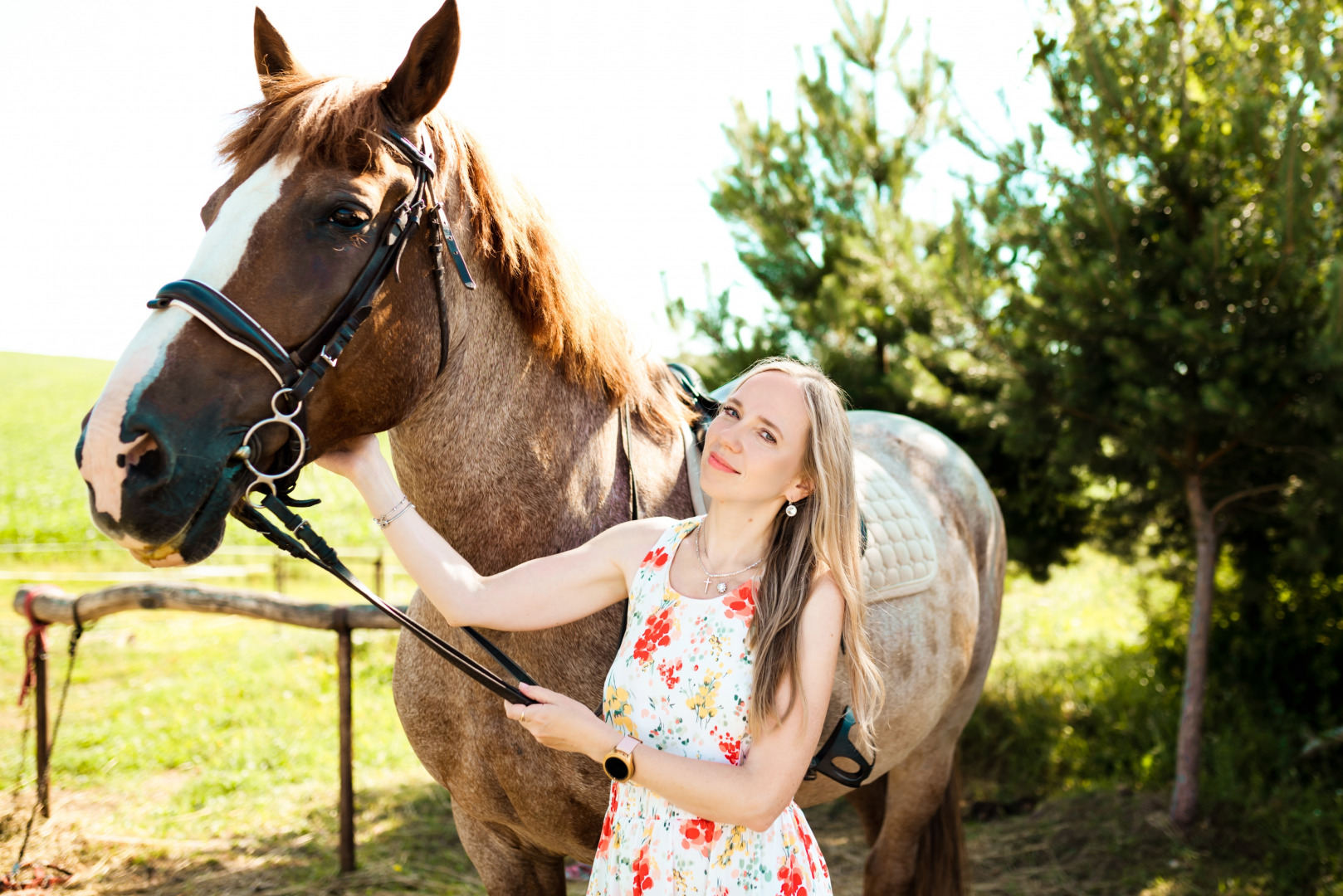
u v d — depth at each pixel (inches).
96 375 1499.8
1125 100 139.9
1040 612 290.4
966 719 99.5
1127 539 174.6
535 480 58.6
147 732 182.1
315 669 226.8
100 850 131.7
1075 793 154.0
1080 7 143.5
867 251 178.2
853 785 58.0
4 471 718.5
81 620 140.3
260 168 48.3
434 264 52.3
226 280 45.8
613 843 50.5
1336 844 125.4
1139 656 199.9
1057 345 146.9
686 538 52.0
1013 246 159.6
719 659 47.3
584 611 54.5
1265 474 146.4
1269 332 129.0
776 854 48.3
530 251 57.9
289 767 167.3
